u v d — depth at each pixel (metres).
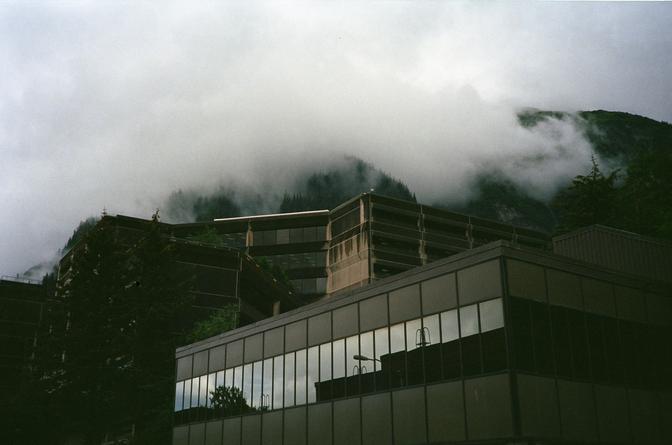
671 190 52.00
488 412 19.66
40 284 72.06
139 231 61.12
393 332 23.92
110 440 50.31
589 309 22.38
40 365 51.09
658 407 23.12
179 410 36.78
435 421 21.34
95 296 51.53
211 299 60.91
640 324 23.88
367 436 23.95
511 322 19.80
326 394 26.52
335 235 105.38
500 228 111.50
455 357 21.19
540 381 19.83
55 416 48.59
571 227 55.25
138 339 49.59
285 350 29.64
